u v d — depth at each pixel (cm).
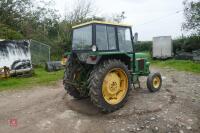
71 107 556
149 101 563
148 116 467
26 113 527
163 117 460
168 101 565
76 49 576
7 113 530
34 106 580
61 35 2073
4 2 1941
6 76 996
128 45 594
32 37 1964
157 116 465
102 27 521
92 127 435
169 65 1579
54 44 2005
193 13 1897
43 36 2036
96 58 482
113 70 512
